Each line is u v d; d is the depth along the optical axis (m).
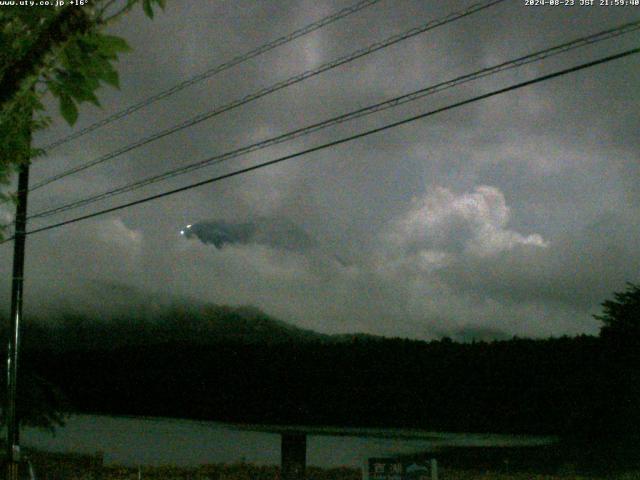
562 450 31.31
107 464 29.23
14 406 18.52
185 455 34.94
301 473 25.42
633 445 31.38
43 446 39.12
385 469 16.42
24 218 17.39
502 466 28.97
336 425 41.91
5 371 30.81
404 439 35.38
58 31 3.47
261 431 39.81
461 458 30.30
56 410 33.25
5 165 4.49
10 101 3.49
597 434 33.03
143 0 3.63
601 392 33.59
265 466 29.33
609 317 34.72
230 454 35.19
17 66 3.45
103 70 3.64
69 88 3.64
